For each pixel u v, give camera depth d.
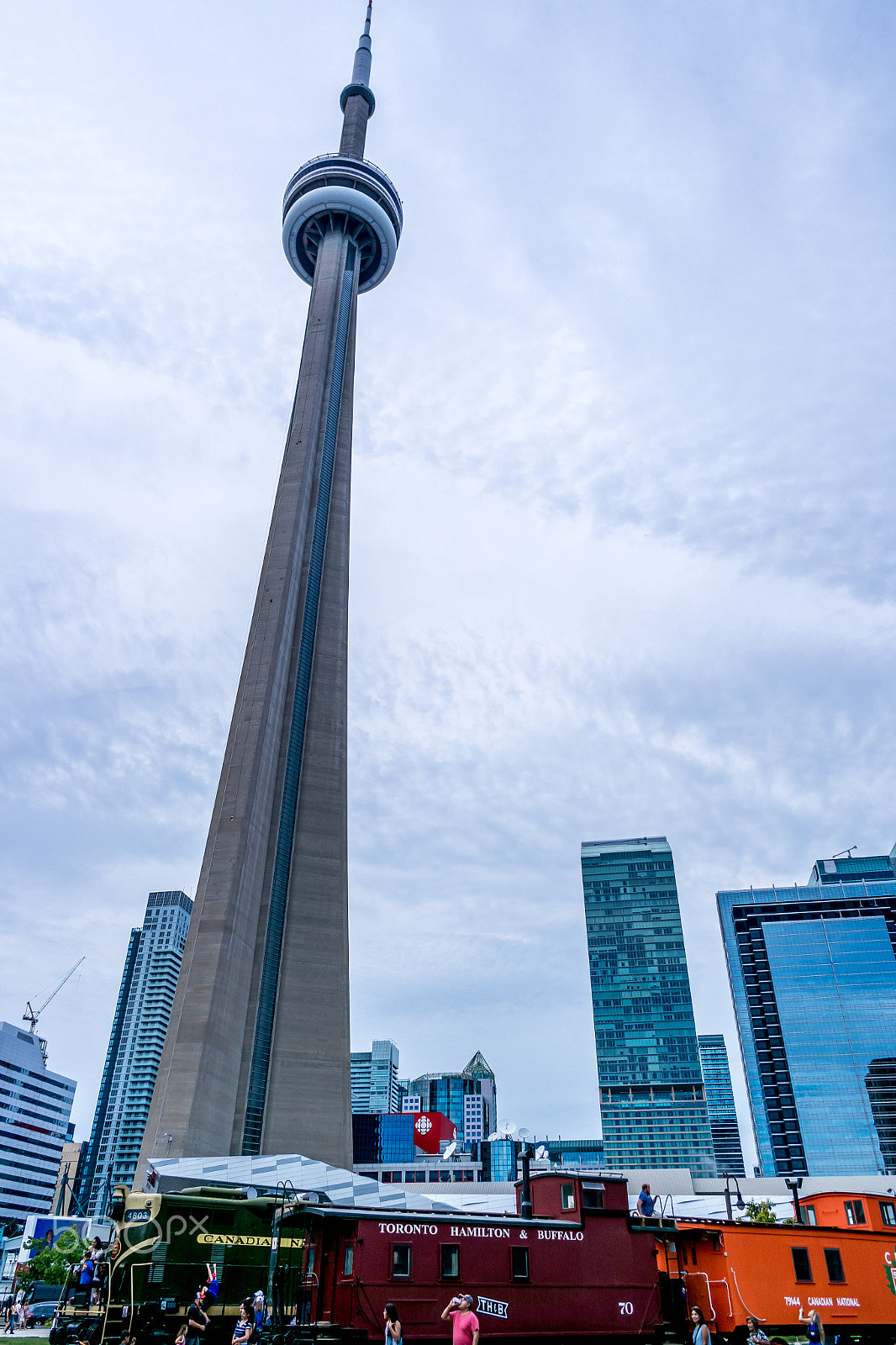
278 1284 34.25
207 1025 98.31
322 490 158.88
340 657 149.12
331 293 177.12
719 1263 29.97
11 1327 50.16
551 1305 27.28
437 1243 26.75
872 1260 32.19
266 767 125.19
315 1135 112.56
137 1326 31.75
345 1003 124.62
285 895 127.25
